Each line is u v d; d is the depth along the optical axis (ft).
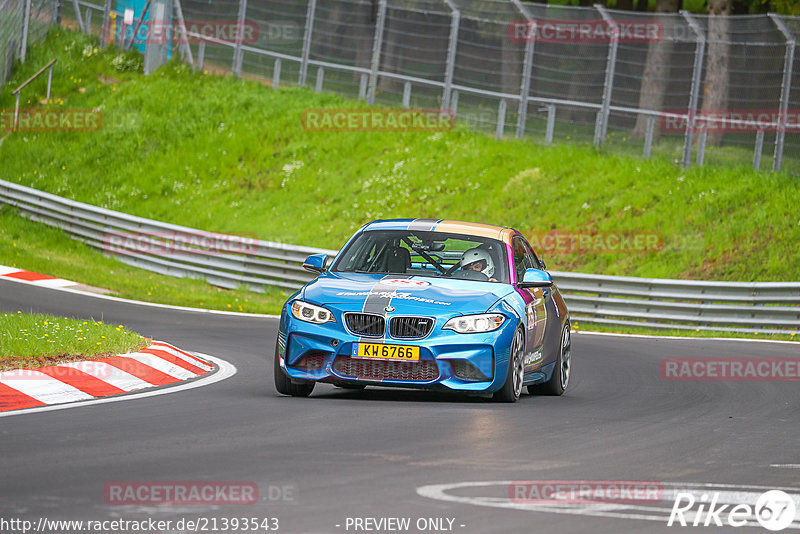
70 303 218.59
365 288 111.75
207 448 78.02
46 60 419.95
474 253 122.11
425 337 107.24
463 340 107.45
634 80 491.72
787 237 282.56
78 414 94.22
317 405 104.12
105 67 423.23
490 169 341.00
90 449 76.48
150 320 204.13
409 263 120.57
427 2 382.22
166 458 73.56
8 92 401.08
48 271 265.54
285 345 110.52
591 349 190.90
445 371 107.04
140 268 298.15
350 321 108.68
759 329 238.27
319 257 121.80
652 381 144.87
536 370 121.90
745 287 242.17
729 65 387.55
